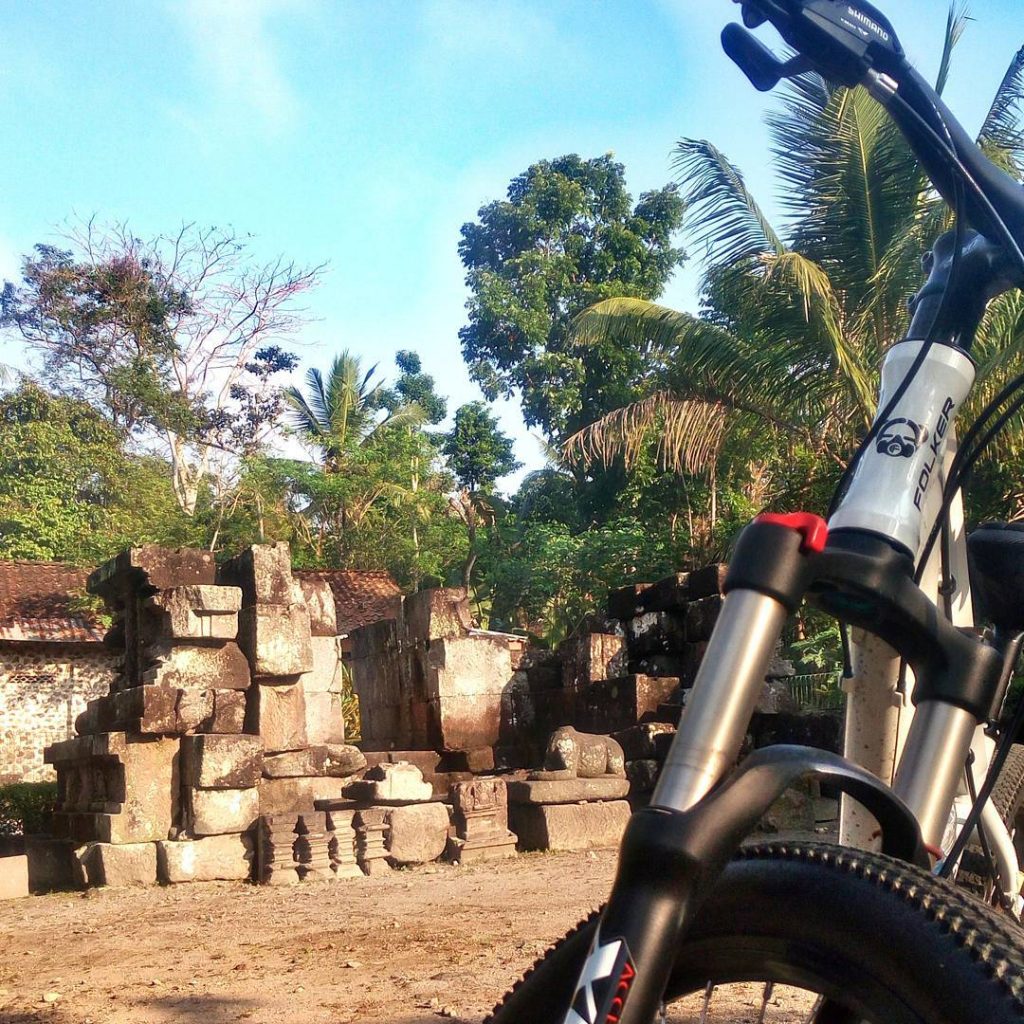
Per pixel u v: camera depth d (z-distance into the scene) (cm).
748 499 2148
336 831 939
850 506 187
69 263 2959
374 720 1323
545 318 3083
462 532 3111
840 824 204
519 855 992
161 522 2742
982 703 162
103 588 1123
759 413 1528
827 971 131
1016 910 216
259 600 1025
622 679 1157
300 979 507
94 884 929
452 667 1204
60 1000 485
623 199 3275
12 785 1362
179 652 986
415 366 3866
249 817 958
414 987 473
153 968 555
